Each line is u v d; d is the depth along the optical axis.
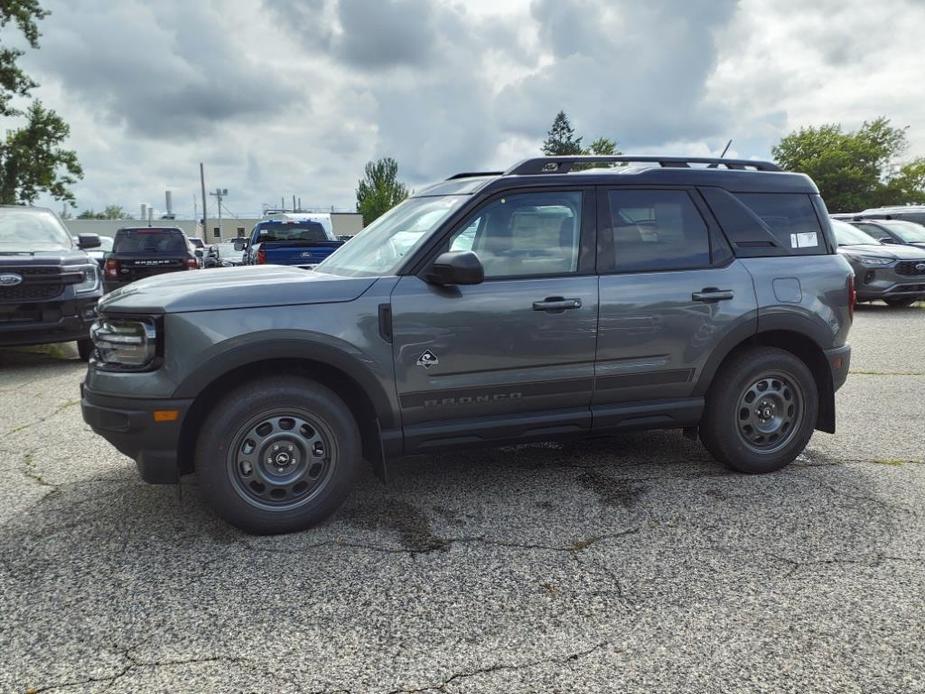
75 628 2.85
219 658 2.64
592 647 2.70
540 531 3.74
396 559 3.43
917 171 56.41
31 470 4.72
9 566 3.38
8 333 7.85
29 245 9.14
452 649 2.69
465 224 3.98
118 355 3.61
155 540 3.65
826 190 57.09
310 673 2.55
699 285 4.33
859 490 4.30
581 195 4.22
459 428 3.97
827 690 2.44
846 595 3.06
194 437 3.74
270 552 3.51
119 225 67.12
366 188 64.94
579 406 4.23
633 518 3.90
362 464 4.80
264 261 11.92
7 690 2.46
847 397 6.71
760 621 2.87
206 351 3.51
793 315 4.52
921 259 12.78
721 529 3.75
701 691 2.44
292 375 3.74
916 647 2.69
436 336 3.85
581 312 4.09
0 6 30.27
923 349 9.23
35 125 34.09
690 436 4.95
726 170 4.61
